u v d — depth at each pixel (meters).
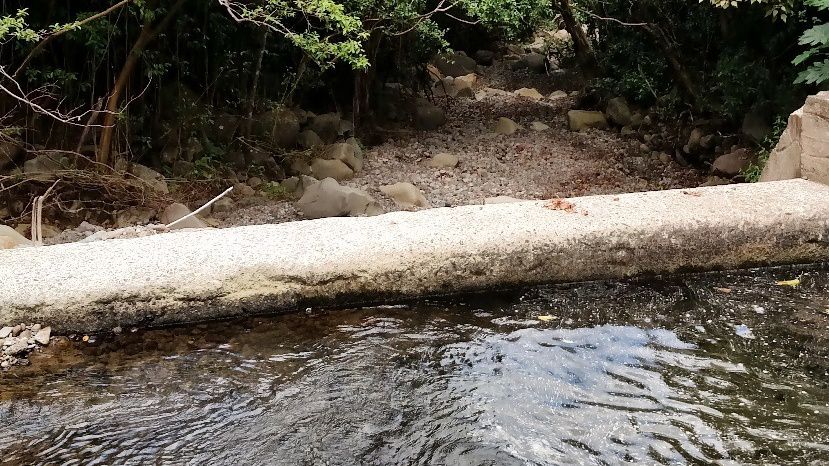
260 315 3.67
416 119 10.66
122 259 3.70
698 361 3.33
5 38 6.33
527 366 3.31
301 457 2.74
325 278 3.69
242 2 7.34
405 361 3.35
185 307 3.56
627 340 3.50
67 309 3.44
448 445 2.80
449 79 13.42
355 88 9.58
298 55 8.80
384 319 3.68
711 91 8.81
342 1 7.57
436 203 7.40
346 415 2.98
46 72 6.32
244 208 6.95
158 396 3.09
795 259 4.16
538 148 9.65
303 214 6.69
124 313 3.50
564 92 13.44
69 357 3.34
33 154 6.69
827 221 4.13
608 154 9.35
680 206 4.25
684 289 3.95
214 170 7.46
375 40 9.14
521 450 2.77
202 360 3.35
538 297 3.86
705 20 8.78
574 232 3.92
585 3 10.85
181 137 7.62
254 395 3.11
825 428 2.84
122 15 6.81
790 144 5.04
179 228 5.96
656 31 9.19
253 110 8.26
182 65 7.52
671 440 2.80
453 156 8.93
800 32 7.40
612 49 10.88
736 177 7.65
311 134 8.73
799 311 3.72
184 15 7.14
